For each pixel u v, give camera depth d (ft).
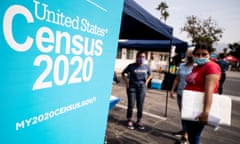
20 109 2.34
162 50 22.97
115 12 4.60
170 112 14.12
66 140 3.38
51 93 2.84
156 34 11.05
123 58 47.96
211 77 4.70
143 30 10.56
